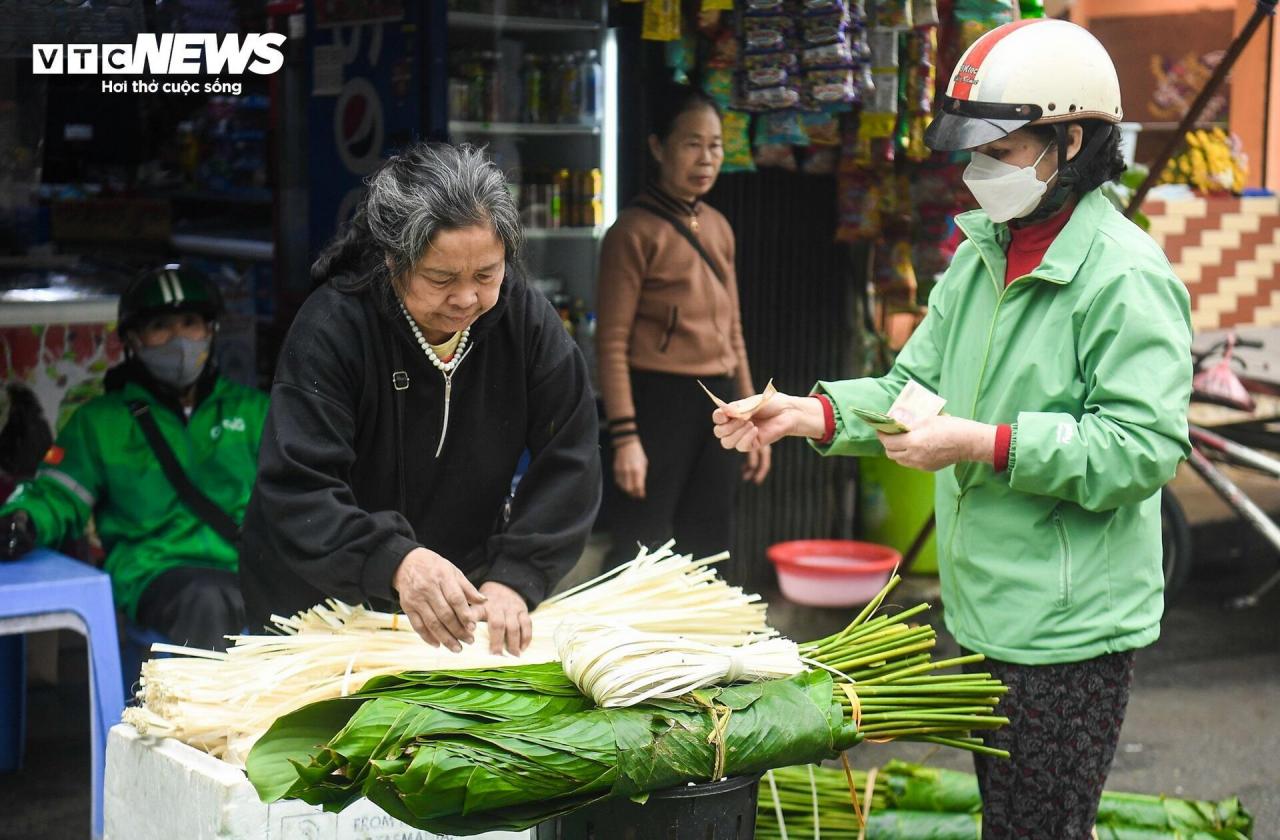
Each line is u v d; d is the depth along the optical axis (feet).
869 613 7.50
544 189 17.62
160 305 12.67
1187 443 7.63
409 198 7.35
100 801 11.21
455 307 7.55
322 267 8.15
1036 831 8.22
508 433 8.55
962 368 8.36
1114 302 7.64
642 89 17.51
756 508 19.81
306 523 7.66
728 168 15.94
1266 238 21.72
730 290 15.53
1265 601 20.74
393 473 8.39
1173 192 22.38
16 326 15.47
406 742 6.08
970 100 7.82
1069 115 7.69
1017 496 8.04
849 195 17.38
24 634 13.61
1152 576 8.18
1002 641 8.09
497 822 6.15
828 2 14.97
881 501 20.25
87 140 22.63
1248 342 21.36
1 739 13.65
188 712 7.22
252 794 6.93
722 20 15.47
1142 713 16.25
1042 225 8.07
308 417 7.85
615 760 6.11
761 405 8.38
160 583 12.59
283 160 18.37
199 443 13.23
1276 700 16.75
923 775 10.73
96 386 15.97
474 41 16.89
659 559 8.94
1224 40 25.70
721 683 6.67
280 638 7.76
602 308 14.99
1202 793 14.02
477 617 7.34
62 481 12.62
